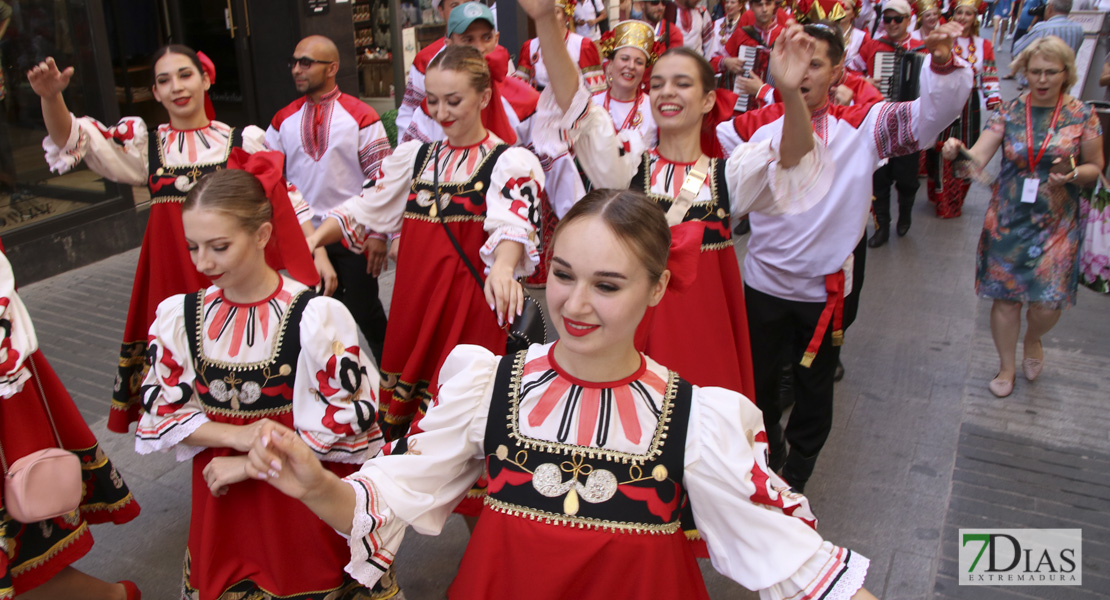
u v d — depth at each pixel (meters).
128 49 9.59
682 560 1.69
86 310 5.97
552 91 3.11
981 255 4.86
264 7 8.97
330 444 2.41
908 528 3.69
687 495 1.78
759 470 1.65
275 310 2.47
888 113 3.42
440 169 3.32
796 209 3.12
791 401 4.74
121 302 6.14
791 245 3.51
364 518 1.63
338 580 2.50
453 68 3.14
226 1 9.19
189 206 2.36
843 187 3.47
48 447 2.69
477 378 1.76
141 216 7.34
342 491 1.61
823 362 3.59
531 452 1.68
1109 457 4.28
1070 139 4.45
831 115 3.54
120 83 9.52
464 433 1.76
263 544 2.47
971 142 7.79
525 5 2.78
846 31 6.94
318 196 4.77
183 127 3.90
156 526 3.65
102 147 3.79
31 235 6.48
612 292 1.58
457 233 3.24
